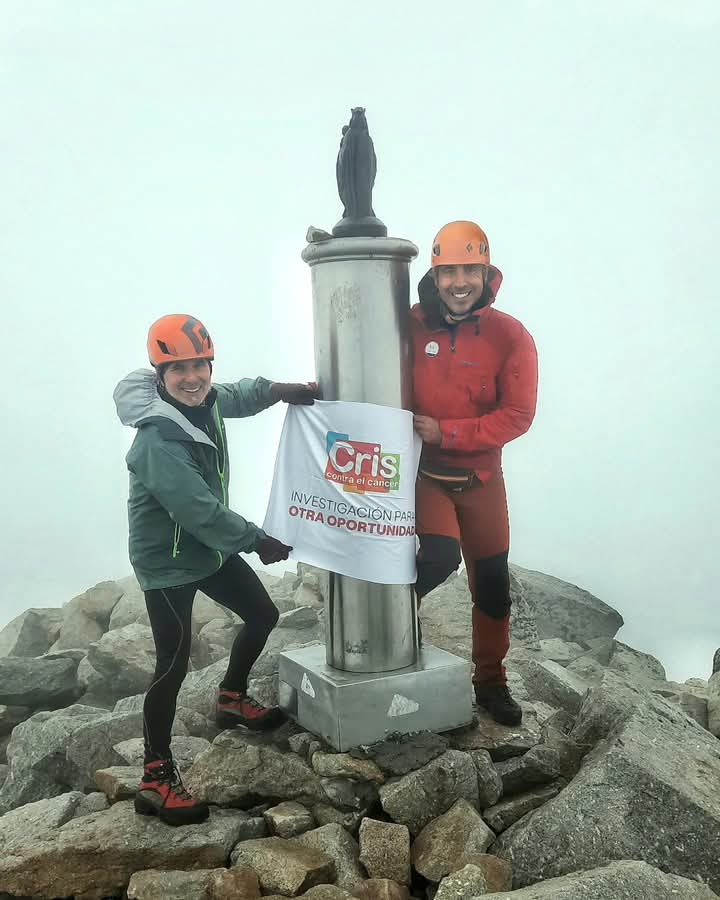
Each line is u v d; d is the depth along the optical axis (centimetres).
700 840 260
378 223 303
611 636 577
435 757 292
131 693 449
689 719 323
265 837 287
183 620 286
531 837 268
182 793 283
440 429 303
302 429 309
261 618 319
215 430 293
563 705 382
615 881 236
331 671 309
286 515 312
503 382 305
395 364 301
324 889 253
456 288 293
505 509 322
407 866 269
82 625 554
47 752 346
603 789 271
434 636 454
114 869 268
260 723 324
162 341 275
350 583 306
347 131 301
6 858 268
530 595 581
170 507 271
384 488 301
